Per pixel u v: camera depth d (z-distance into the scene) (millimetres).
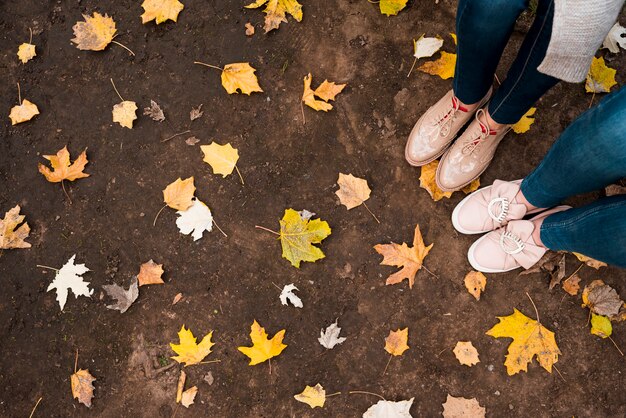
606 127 1211
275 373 1938
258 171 2031
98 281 1982
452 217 1968
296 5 2086
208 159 1998
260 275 1979
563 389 1930
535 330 1921
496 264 1903
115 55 2098
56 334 1959
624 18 2045
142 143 2049
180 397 1915
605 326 1926
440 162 1944
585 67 1158
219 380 1937
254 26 2107
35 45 2102
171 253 1992
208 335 1926
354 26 2107
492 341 1953
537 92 1419
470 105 1719
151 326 1961
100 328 1959
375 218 2004
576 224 1543
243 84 2037
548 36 1191
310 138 2047
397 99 2068
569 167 1399
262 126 2057
